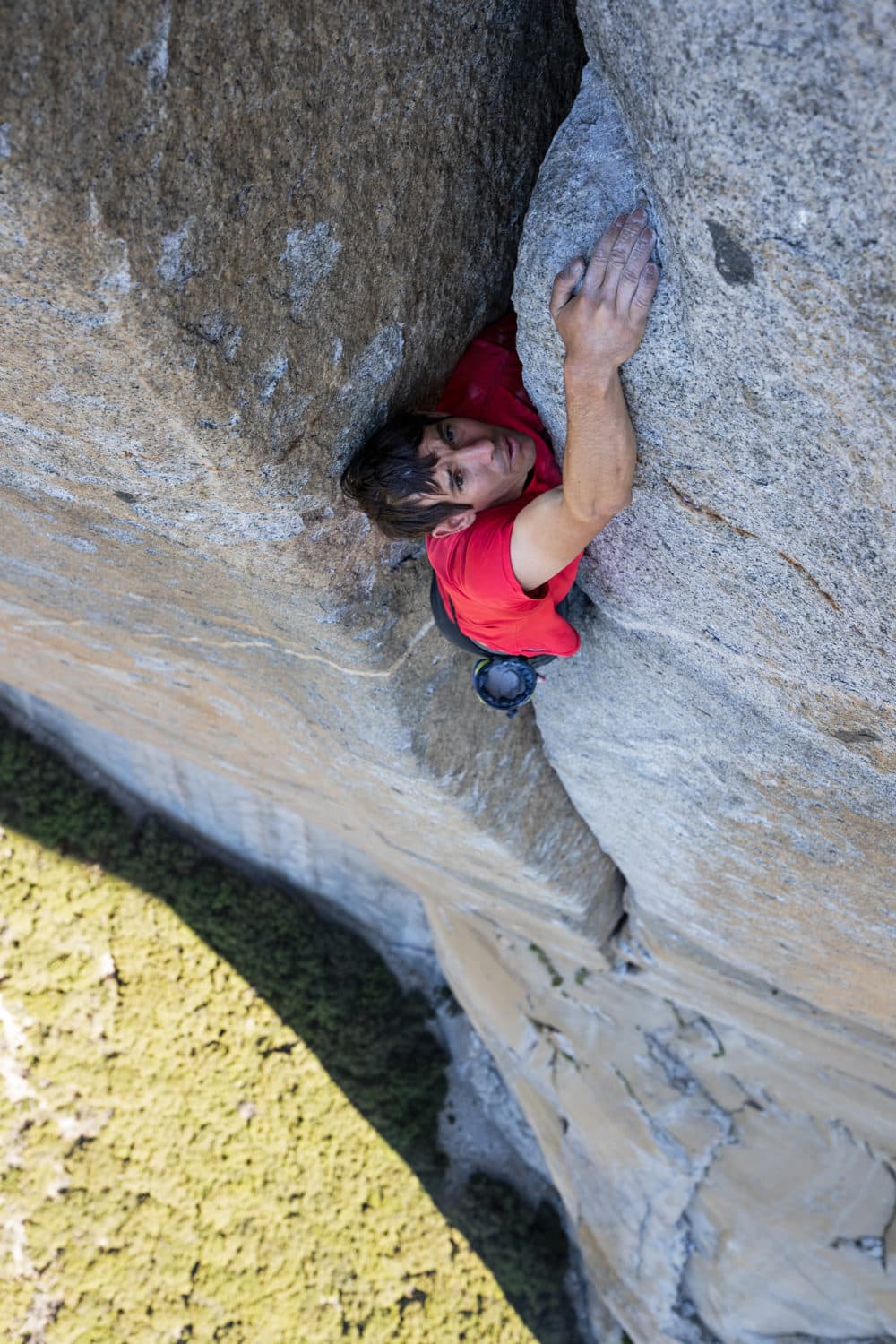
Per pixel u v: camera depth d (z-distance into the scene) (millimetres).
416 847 5992
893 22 1414
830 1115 6996
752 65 1563
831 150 1591
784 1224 7496
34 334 2012
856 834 3586
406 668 3635
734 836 4176
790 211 1698
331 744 4562
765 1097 7336
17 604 4699
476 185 2455
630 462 2305
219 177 1831
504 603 2574
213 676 4582
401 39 2039
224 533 2766
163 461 2393
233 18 1710
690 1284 8320
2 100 1511
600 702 3943
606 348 2098
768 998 5891
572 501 2312
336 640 3344
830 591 2490
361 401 2480
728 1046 7289
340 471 2600
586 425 2240
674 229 1891
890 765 3066
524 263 2191
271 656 3904
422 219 2348
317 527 2729
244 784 7031
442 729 4105
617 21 1768
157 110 1684
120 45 1584
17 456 2791
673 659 3312
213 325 1995
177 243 1833
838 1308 7457
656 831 4680
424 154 2256
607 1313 9859
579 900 6078
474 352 2770
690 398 2170
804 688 2961
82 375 2113
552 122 2564
